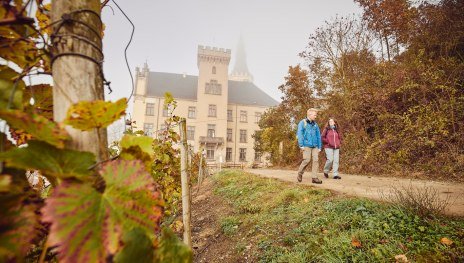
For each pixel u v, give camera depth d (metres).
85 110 0.73
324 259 2.72
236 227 4.50
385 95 10.05
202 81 41.78
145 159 0.91
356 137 10.87
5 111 0.64
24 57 0.94
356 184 6.08
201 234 4.87
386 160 9.03
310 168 13.53
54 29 0.90
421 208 3.10
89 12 0.94
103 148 0.90
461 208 3.39
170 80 46.31
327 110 13.11
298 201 4.79
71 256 0.57
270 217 4.37
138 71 41.28
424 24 10.38
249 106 45.69
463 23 8.75
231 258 3.62
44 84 1.09
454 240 2.49
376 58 12.45
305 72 15.27
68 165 0.74
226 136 41.56
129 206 0.72
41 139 0.71
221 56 42.38
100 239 0.62
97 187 0.75
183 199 2.46
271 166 18.94
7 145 0.79
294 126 16.88
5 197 0.67
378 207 3.54
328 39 13.35
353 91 11.43
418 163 8.00
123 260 0.65
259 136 24.33
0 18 0.79
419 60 9.53
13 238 0.63
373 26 12.06
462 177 6.29
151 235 0.76
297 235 3.46
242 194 6.47
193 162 11.20
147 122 39.69
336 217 3.53
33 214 0.68
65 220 0.60
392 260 2.46
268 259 3.18
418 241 2.60
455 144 7.51
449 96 8.07
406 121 8.98
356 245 2.79
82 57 0.89
